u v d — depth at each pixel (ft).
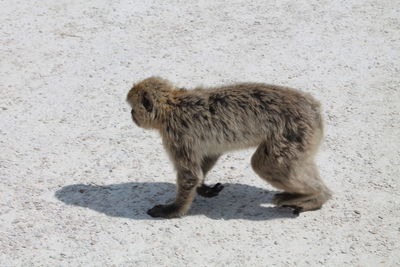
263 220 33.01
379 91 45.01
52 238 31.48
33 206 33.76
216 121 31.94
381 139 39.81
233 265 29.78
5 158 37.68
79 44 50.44
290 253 30.66
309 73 47.14
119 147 39.17
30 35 51.47
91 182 35.99
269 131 31.63
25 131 40.32
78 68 47.44
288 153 31.37
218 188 35.24
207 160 33.99
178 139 32.22
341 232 32.17
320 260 30.27
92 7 55.88
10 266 29.63
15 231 31.89
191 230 32.09
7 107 42.73
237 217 33.27
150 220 32.83
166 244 31.07
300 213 33.47
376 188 35.50
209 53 49.57
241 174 37.04
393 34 52.39
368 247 31.19
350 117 42.09
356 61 48.70
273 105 31.71
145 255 30.37
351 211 33.68
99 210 33.58
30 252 30.55
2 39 50.78
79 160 37.83
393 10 56.08
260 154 32.22
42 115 42.06
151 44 50.72
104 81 45.96
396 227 32.55
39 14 54.54
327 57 49.16
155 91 32.60
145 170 37.19
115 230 32.01
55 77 46.32
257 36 51.96
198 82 45.70
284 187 32.24
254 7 56.54
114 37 51.49
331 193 33.71
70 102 43.52
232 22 54.03
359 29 53.06
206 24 53.62
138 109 32.99
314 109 32.09
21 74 46.50
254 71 47.21
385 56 49.39
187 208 33.06
